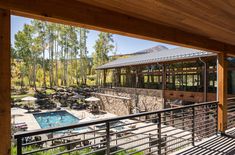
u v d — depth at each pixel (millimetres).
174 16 2781
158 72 14898
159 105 13391
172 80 13555
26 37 33094
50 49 35188
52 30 34312
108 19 2572
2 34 1759
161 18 2895
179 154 4055
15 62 33531
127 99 15289
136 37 3123
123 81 19891
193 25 3266
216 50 4773
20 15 2020
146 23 3043
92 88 29531
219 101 5391
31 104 21547
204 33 3900
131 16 2820
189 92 11289
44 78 34625
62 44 35688
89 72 40500
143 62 13445
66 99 22938
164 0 2178
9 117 1751
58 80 38375
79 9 2301
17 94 27875
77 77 38094
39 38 33656
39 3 1994
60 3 2152
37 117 17094
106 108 18375
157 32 3201
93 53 38656
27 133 2090
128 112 15164
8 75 1762
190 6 2355
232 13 2602
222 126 5324
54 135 7809
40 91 28688
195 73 11781
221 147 4422
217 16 2744
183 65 12641
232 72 9984
